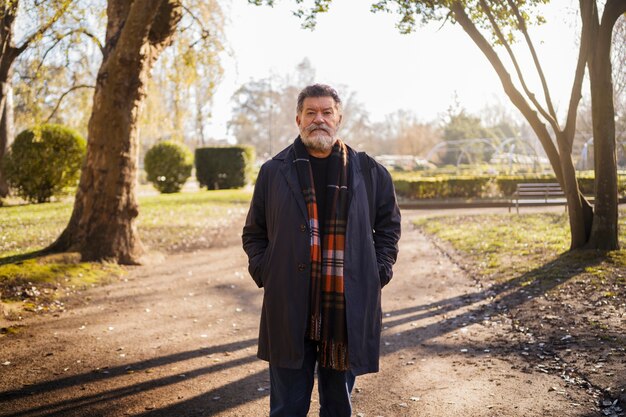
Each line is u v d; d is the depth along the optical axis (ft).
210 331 19.63
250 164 97.96
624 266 24.41
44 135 65.16
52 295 24.11
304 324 8.77
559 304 20.61
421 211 66.39
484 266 29.89
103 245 30.53
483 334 18.44
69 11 29.43
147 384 14.35
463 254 34.50
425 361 16.05
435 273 29.84
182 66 42.65
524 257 30.40
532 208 62.95
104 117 30.40
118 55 29.37
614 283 22.18
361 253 9.05
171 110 51.75
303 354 8.77
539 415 11.89
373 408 12.70
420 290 26.03
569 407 12.20
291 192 9.07
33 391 13.84
